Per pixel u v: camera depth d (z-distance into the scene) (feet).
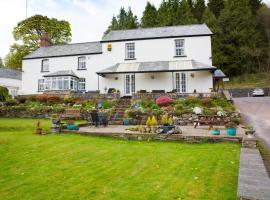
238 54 205.87
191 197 17.75
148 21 237.86
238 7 216.74
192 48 92.48
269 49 216.74
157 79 93.04
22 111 77.25
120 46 99.60
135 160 28.32
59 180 22.15
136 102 74.18
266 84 185.68
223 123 50.19
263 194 14.32
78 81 104.78
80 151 33.24
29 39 178.19
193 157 29.19
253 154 26.07
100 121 58.44
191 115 59.16
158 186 20.06
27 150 34.01
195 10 261.65
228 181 20.76
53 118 52.01
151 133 42.83
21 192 19.62
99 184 20.90
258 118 62.59
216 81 114.52
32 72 112.57
